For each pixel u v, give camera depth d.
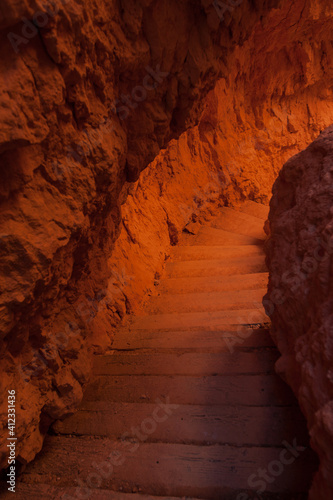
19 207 1.42
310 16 5.77
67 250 1.80
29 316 1.68
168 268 4.95
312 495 1.36
